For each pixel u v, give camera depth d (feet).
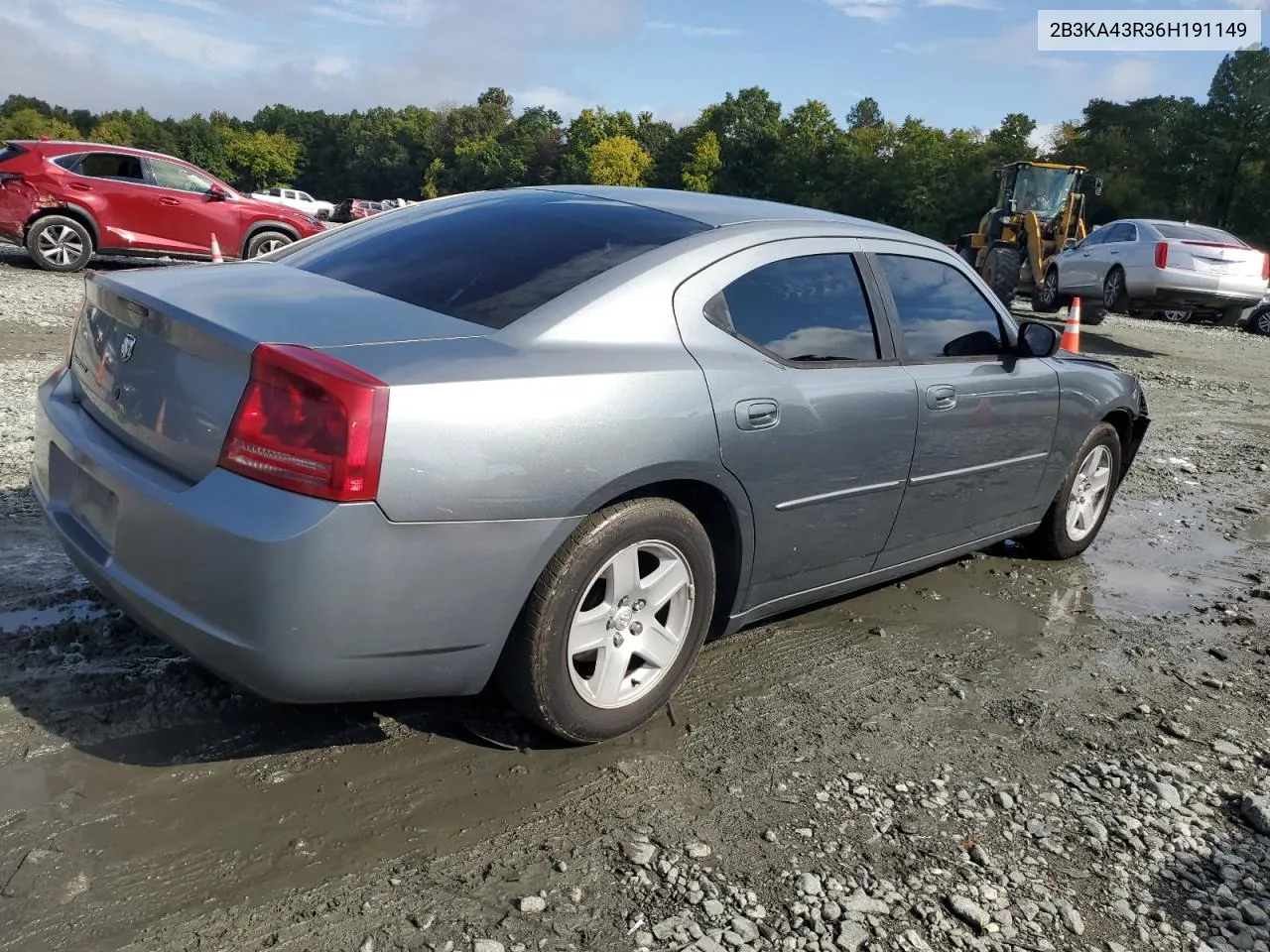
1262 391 39.06
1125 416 17.37
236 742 9.29
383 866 7.89
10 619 11.14
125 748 9.02
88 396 9.58
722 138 320.50
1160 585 16.38
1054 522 16.38
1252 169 207.41
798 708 11.09
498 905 7.59
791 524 10.95
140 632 11.09
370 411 7.54
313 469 7.50
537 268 9.89
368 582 7.70
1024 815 9.41
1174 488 22.74
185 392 8.22
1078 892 8.39
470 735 9.81
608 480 8.80
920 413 12.25
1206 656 13.60
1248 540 19.21
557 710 9.23
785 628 13.26
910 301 12.76
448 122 434.71
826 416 10.92
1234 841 9.31
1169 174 217.15
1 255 50.42
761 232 11.12
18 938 6.81
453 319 9.05
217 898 7.37
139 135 435.94
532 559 8.54
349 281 10.02
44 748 8.88
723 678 11.64
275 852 7.91
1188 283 49.73
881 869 8.43
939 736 10.79
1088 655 13.32
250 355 7.72
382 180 455.22
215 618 7.75
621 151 351.25
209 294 9.03
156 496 7.98
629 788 9.21
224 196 48.06
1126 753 10.77
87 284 10.00
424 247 10.59
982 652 13.12
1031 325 14.14
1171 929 8.05
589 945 7.27
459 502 7.97
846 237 12.15
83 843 7.77
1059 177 64.18
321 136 474.90
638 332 9.55
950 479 13.20
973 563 16.69
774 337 10.77
